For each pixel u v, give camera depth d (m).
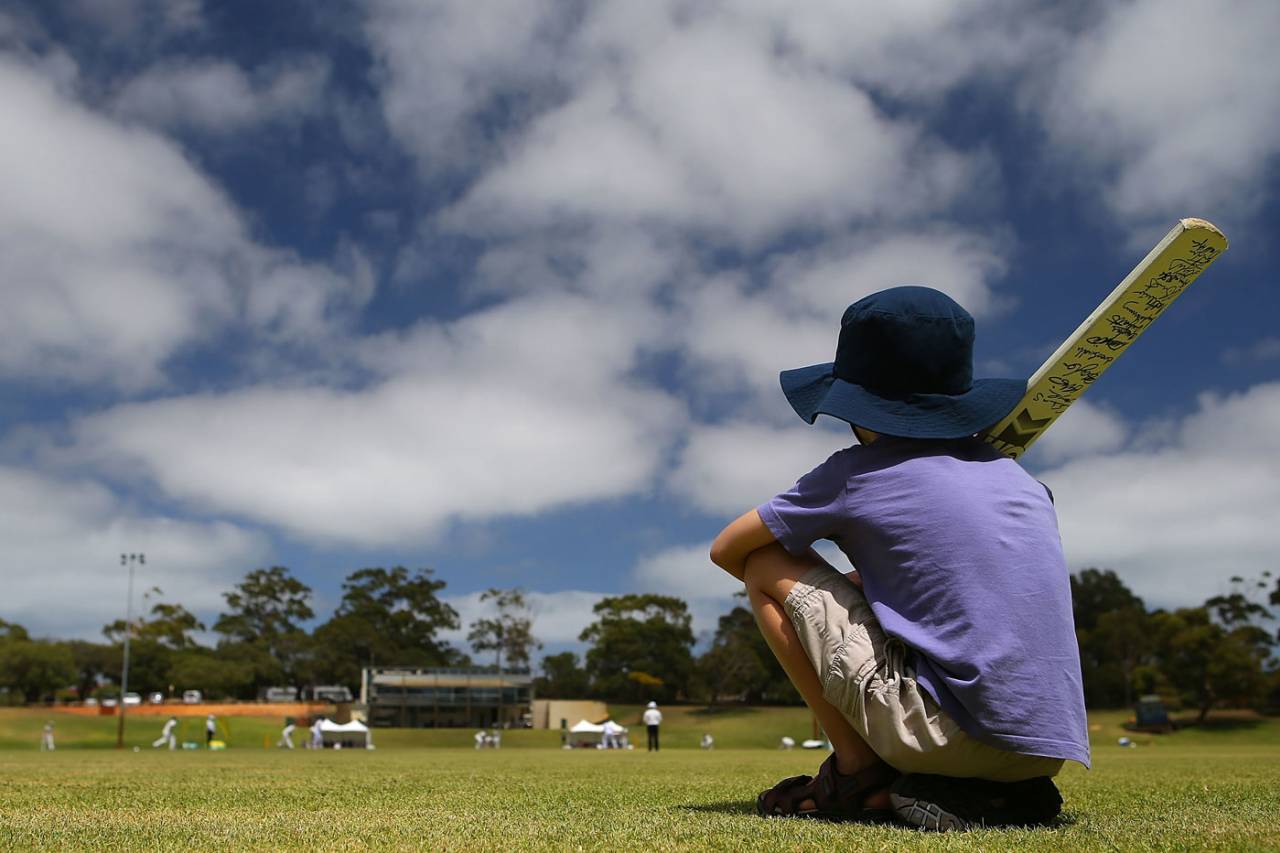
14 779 6.76
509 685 87.88
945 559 2.91
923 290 3.20
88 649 98.25
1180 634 71.38
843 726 3.14
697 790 5.18
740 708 91.12
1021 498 3.03
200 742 64.44
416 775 7.67
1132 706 87.06
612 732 49.94
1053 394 3.35
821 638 3.07
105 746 59.22
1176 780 6.11
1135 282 3.11
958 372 3.21
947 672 2.84
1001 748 2.77
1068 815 3.31
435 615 123.12
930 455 3.12
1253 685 70.19
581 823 3.05
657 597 97.94
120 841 2.62
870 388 3.22
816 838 2.56
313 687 109.12
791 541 3.18
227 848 2.46
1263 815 3.30
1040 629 2.84
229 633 111.62
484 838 2.64
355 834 2.76
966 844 2.41
